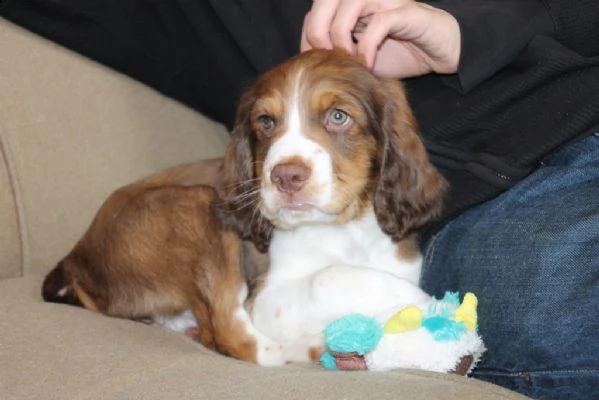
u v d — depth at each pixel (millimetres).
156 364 1002
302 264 1157
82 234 1253
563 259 1051
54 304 1122
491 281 1084
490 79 1143
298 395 927
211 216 1157
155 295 1156
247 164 1163
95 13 1235
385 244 1165
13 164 1215
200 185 1190
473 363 1055
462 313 1040
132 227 1166
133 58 1259
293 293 1127
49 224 1233
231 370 998
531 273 1059
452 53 1125
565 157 1132
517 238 1082
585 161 1120
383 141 1140
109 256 1169
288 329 1117
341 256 1157
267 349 1114
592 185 1103
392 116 1142
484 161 1125
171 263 1152
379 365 1031
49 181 1234
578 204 1079
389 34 1131
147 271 1157
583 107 1090
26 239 1220
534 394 1056
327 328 1045
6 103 1220
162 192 1178
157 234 1159
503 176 1120
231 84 1258
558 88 1109
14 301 1110
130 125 1288
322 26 1139
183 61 1263
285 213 1098
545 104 1111
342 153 1114
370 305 1095
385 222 1143
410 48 1162
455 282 1126
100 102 1271
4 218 1207
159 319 1168
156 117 1308
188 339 1127
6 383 974
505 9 1140
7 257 1211
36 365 995
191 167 1234
